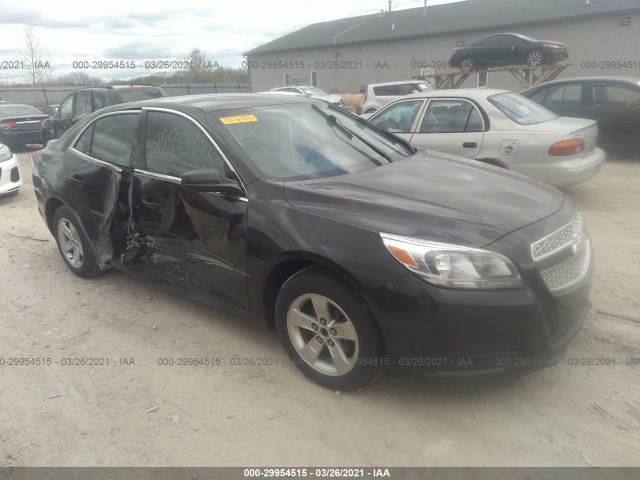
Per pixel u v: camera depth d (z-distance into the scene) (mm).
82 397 3113
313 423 2805
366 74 29969
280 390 3098
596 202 6945
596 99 9594
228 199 3246
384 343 2742
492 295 2504
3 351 3666
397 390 3033
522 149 6160
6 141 14383
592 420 2721
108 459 2607
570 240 2904
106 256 4371
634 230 5695
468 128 6539
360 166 3656
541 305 2594
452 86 20375
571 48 22562
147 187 3783
